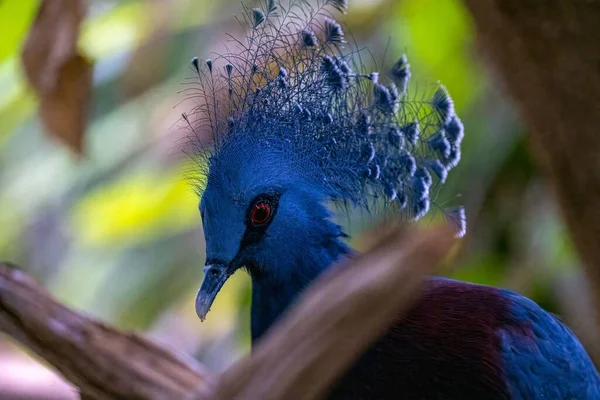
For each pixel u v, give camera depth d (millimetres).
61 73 1584
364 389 1483
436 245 1335
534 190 1819
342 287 1342
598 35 1448
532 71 1473
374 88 1522
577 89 1466
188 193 1816
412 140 1520
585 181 1488
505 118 1805
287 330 1347
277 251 1520
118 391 1451
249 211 1515
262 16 1538
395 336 1479
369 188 1531
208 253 1521
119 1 1849
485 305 1504
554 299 1803
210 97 1549
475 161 1813
